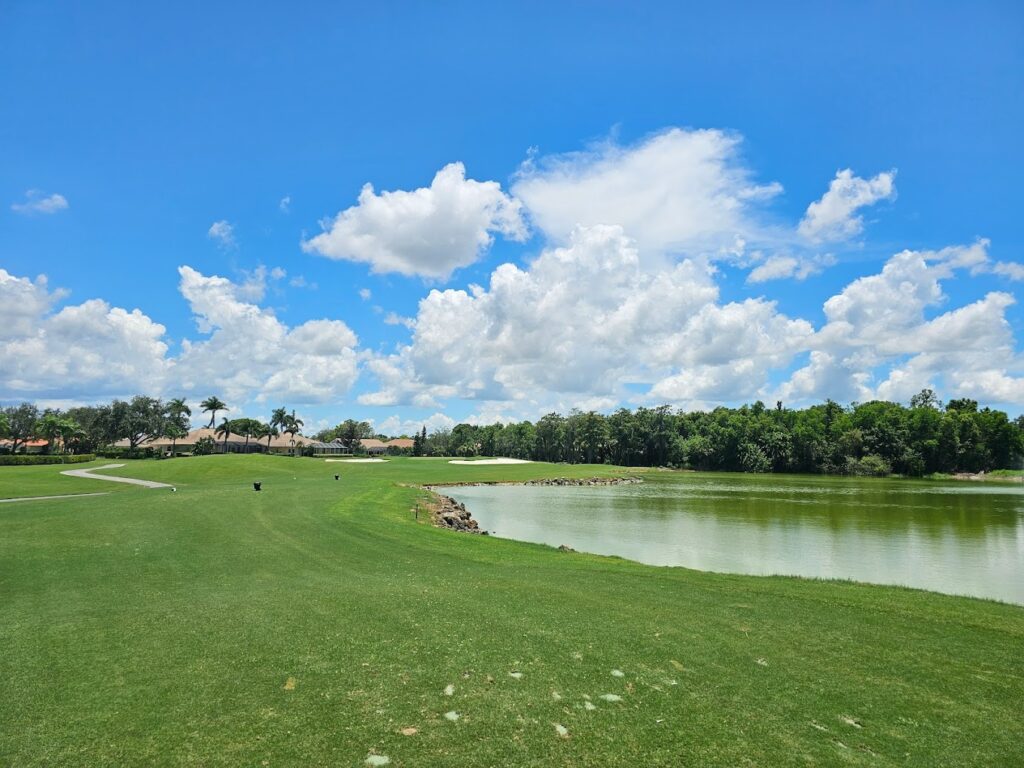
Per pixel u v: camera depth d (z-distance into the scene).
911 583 20.42
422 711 7.00
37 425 112.06
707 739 6.54
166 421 134.88
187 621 10.53
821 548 27.48
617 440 149.88
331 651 8.95
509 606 11.84
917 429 123.00
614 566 18.08
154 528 21.98
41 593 12.85
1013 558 25.16
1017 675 8.86
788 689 8.04
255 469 67.94
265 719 6.75
